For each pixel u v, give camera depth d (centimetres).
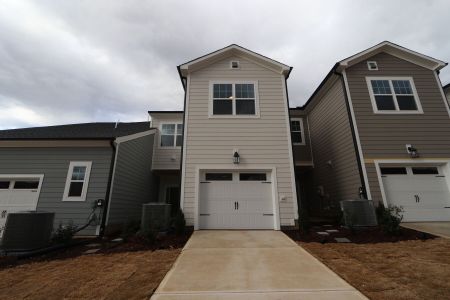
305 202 1395
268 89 911
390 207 707
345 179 937
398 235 616
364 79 947
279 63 920
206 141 838
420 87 939
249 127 855
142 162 1127
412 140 866
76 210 780
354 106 909
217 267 402
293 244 565
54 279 366
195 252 500
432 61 955
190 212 766
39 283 350
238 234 687
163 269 398
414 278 338
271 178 810
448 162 839
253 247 538
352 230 659
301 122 1333
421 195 822
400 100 925
